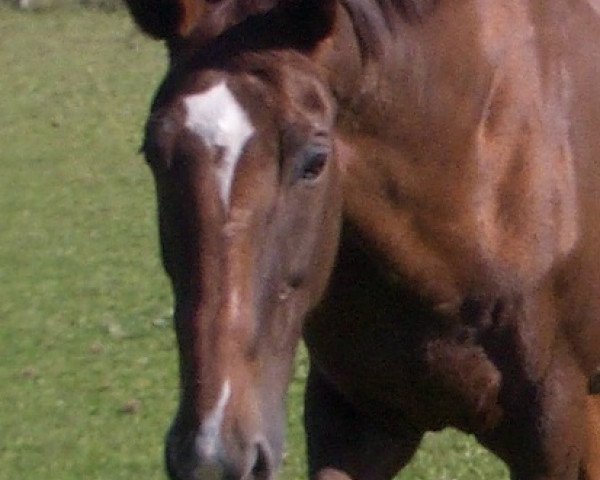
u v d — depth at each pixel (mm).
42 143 27344
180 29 6469
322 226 6312
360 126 6895
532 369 7645
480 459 12086
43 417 13203
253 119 5941
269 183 5930
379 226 7133
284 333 6215
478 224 7367
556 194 7648
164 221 5992
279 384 6195
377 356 7578
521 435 7855
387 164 7047
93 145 27047
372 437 8141
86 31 43031
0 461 12148
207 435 5730
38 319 16250
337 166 6582
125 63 37031
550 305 7672
